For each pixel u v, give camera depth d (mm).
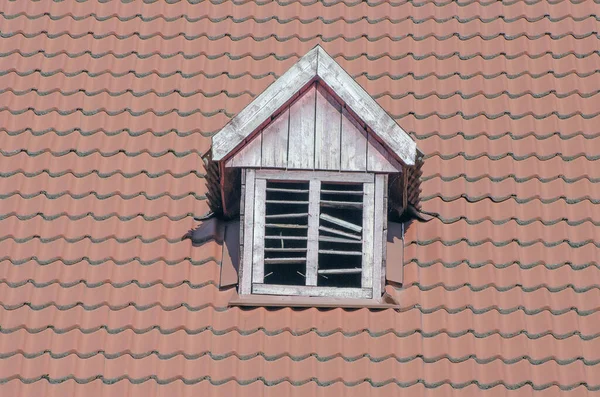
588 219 28594
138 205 29203
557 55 31234
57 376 26812
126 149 30078
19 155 30078
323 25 32094
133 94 30984
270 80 31172
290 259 27688
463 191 29219
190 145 30156
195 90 31016
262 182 27609
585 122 30109
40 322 27531
